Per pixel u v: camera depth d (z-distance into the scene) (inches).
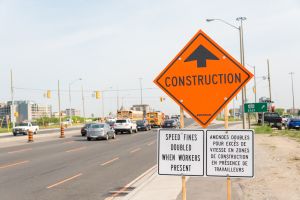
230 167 255.1
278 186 459.8
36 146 1266.0
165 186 467.8
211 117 265.7
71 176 599.5
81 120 5565.9
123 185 514.9
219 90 265.7
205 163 258.8
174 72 271.9
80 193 465.1
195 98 268.7
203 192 422.6
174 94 271.3
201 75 268.1
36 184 530.0
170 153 262.8
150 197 407.8
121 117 2448.3
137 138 1589.6
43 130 2891.2
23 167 714.2
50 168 695.7
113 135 1610.5
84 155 920.9
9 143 1472.7
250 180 498.6
